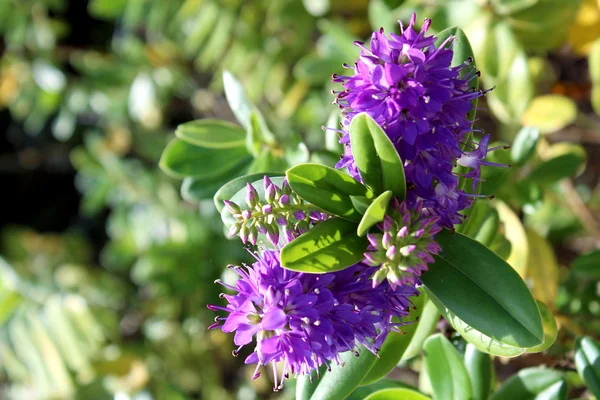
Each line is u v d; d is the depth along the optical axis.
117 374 0.78
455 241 0.36
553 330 0.39
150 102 0.81
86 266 1.04
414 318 0.39
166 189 0.86
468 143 0.36
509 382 0.41
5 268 0.81
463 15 0.51
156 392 0.78
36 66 0.87
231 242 0.78
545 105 0.57
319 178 0.35
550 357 0.44
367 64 0.34
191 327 0.80
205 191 0.45
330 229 0.35
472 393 0.40
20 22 0.85
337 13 0.70
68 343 0.78
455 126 0.34
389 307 0.35
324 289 0.34
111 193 0.91
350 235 0.35
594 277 0.47
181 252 0.79
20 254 1.05
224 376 0.84
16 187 1.23
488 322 0.35
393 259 0.34
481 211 0.43
